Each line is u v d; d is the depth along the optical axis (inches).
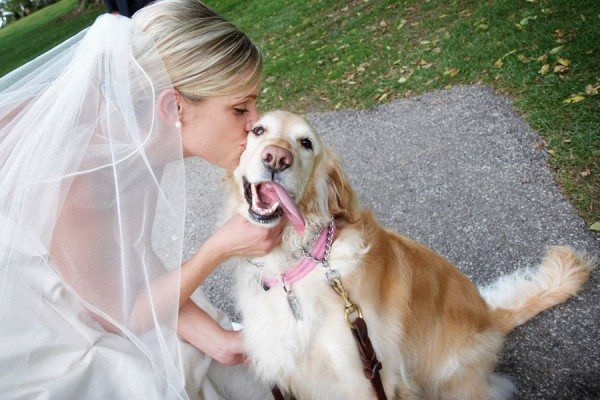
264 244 68.3
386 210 134.7
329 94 207.0
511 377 88.7
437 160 147.2
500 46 184.1
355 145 168.1
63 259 58.2
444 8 240.5
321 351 72.7
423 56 203.8
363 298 72.4
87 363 59.9
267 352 73.4
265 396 85.6
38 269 58.5
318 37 275.3
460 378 87.9
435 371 86.9
